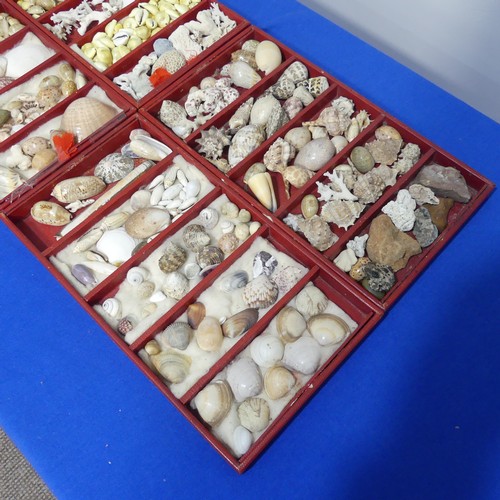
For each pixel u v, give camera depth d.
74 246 1.15
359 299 1.03
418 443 0.95
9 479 1.55
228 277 1.08
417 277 1.09
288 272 1.08
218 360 0.99
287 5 1.48
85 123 1.25
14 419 1.00
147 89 1.33
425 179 1.14
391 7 1.41
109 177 1.22
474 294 1.07
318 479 0.92
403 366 1.02
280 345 1.01
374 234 1.10
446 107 1.29
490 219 1.15
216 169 1.17
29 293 1.12
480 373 1.00
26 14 1.45
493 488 0.90
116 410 1.00
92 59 1.40
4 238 1.19
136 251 1.13
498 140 1.24
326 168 1.17
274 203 1.16
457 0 1.25
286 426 0.97
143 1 1.49
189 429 0.98
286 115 1.25
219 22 1.42
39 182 1.19
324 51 1.40
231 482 0.93
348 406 0.98
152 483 0.94
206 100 1.28
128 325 1.04
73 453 0.97
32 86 1.39
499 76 1.37
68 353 1.06
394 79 1.34
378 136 1.22
